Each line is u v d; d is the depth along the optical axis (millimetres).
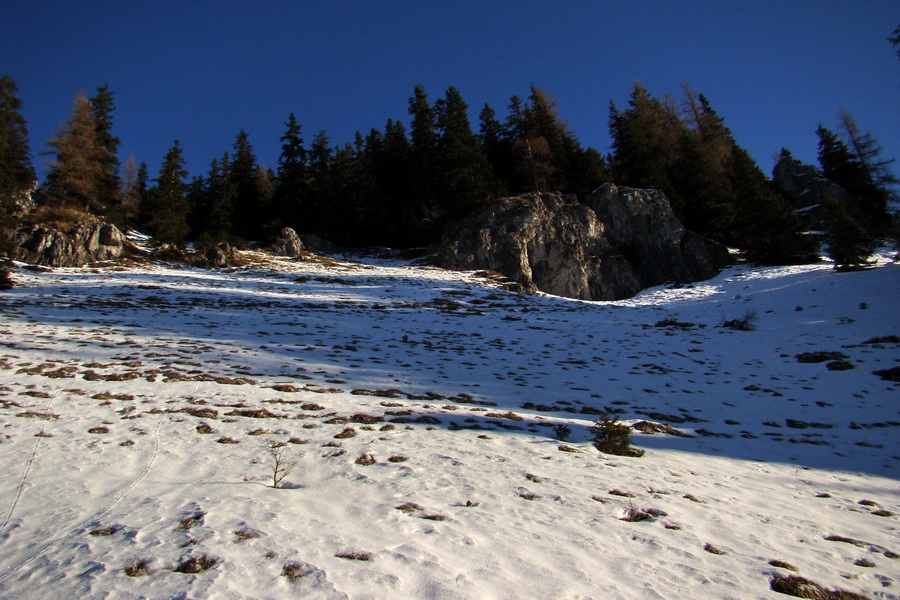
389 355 15438
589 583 3475
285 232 45844
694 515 5078
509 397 11203
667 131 56875
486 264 41969
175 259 39750
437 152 50938
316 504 4707
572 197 47594
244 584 3195
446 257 42906
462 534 4152
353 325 21344
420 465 6129
